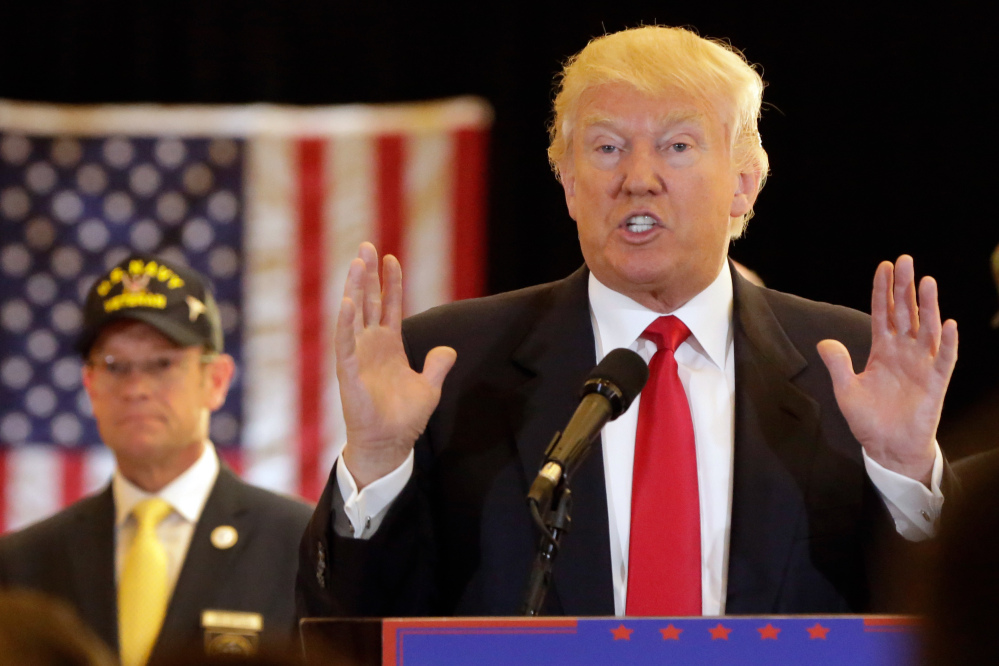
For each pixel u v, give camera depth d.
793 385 6.97
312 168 17.36
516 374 7.15
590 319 7.26
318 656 2.83
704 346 7.11
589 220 7.02
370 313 6.55
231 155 17.44
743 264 17.20
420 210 17.20
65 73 17.92
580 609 6.47
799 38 17.20
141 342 10.19
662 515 6.64
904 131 17.03
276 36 17.88
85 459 16.98
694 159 6.93
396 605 6.67
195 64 17.91
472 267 17.06
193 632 9.34
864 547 6.56
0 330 17.22
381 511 6.51
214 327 10.71
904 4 17.06
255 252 17.27
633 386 6.02
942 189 16.95
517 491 6.77
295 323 17.16
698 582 6.53
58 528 10.05
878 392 6.36
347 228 17.27
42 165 17.50
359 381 6.36
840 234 17.09
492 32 17.64
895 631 5.02
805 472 6.68
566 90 7.42
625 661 5.02
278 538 9.91
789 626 5.04
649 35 7.23
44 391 17.11
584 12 17.44
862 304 17.03
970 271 16.83
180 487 10.10
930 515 6.31
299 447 17.00
